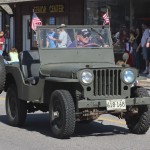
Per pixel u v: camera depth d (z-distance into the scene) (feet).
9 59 62.80
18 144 28.04
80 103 27.63
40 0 81.20
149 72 63.57
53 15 82.94
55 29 32.19
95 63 31.76
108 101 28.25
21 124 33.37
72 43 32.24
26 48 90.53
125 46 68.39
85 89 28.04
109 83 28.58
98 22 74.95
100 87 28.37
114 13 73.67
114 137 29.81
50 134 30.73
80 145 27.53
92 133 31.09
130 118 30.73
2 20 97.45
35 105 33.40
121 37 71.92
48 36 31.96
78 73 27.76
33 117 37.73
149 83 57.77
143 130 30.17
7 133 31.27
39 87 30.40
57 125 29.09
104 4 74.23
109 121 35.55
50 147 27.09
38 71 32.73
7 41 94.94
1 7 92.17
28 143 28.22
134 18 72.13
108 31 33.19
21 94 31.81
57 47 31.94
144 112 29.68
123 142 28.37
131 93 30.07
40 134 30.78
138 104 28.89
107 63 32.07
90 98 28.19
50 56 31.63
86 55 32.27
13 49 61.87
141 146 27.37
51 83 30.17
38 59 33.14
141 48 67.46
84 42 32.50
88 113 28.27
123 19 73.05
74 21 78.54
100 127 33.27
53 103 29.04
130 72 28.94
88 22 76.13
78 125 34.04
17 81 32.24
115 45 72.02
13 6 91.76
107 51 32.81
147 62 65.16
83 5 76.43
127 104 28.63
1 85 33.22
